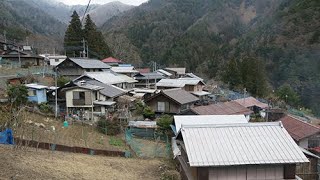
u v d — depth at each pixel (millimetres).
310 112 48344
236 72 61719
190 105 35750
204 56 95062
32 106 28531
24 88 27281
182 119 22562
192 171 15438
